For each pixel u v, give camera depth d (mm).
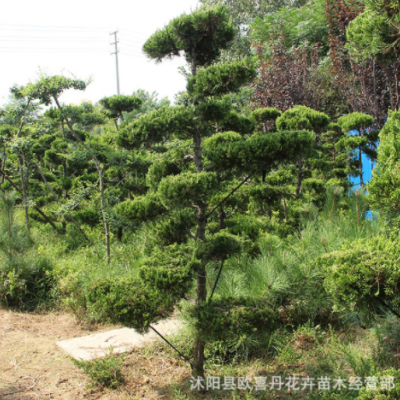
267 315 3041
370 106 11133
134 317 3281
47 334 4496
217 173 3199
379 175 3289
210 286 4176
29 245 5988
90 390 3303
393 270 2375
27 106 6863
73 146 7129
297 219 6223
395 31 3863
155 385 3395
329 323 4316
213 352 3848
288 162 2998
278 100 12922
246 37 20719
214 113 3244
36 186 10219
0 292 5305
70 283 5195
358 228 4977
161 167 3430
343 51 12523
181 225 3389
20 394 3191
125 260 6148
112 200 6902
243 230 5387
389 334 3422
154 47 3543
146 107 12297
